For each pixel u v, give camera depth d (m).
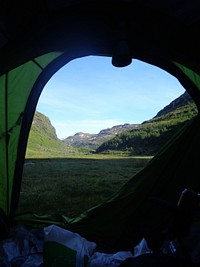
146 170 5.44
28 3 3.06
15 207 5.69
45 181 15.43
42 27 3.34
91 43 3.47
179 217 2.27
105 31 3.41
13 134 5.30
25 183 14.00
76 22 3.38
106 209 5.35
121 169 27.88
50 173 22.02
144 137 139.00
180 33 3.50
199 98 4.99
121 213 5.25
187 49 3.60
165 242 3.85
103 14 3.37
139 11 3.37
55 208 8.02
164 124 142.38
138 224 5.08
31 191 10.91
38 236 4.83
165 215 5.00
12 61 3.41
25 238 4.67
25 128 5.57
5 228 4.66
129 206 5.27
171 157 5.25
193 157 5.16
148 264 2.37
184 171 5.18
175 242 2.48
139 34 3.46
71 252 3.44
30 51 3.43
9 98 4.86
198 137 5.14
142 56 4.55
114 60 3.40
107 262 3.58
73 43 3.47
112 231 5.10
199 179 5.08
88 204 8.62
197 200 2.28
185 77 4.91
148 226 5.01
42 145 183.75
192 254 3.08
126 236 5.03
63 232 3.66
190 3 3.17
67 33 3.41
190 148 5.18
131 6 3.33
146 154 97.19
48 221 5.52
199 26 3.48
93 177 18.84
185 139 5.20
